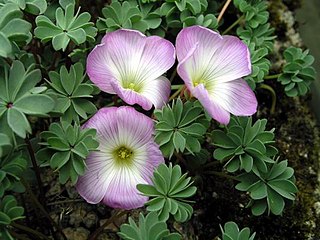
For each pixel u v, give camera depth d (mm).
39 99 104
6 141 101
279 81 150
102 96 143
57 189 134
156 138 116
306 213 142
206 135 144
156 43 122
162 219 111
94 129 112
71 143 113
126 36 120
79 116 126
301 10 171
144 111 136
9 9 111
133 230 109
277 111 156
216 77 123
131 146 118
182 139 117
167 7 135
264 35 145
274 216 140
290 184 121
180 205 114
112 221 124
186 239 132
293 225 140
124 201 116
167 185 113
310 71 143
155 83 122
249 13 145
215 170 141
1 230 105
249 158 120
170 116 117
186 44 118
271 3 171
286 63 149
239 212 139
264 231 139
